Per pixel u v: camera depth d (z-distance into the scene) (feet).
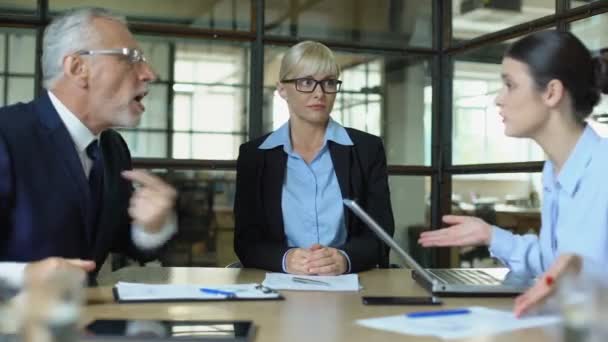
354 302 4.84
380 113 17.60
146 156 15.78
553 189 5.67
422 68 17.90
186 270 6.67
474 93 16.97
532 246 5.74
